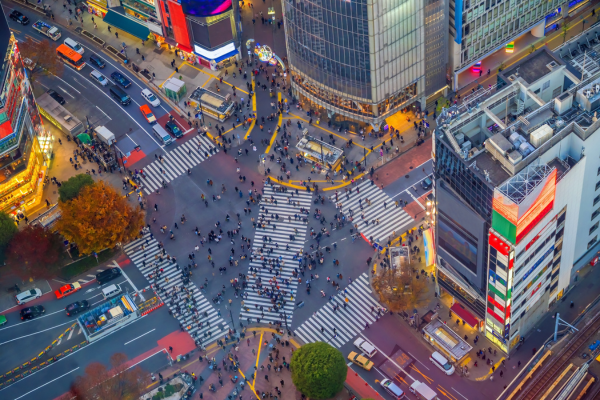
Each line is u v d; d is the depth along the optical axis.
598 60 178.38
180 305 191.00
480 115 164.12
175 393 176.25
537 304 175.62
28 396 180.00
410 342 180.75
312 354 167.00
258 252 198.00
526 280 166.00
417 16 199.62
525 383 171.00
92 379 173.38
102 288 195.75
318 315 186.62
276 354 180.75
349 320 185.25
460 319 181.88
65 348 186.50
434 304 185.38
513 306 167.25
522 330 176.75
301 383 167.75
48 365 184.25
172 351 183.75
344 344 182.12
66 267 199.25
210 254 198.75
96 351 185.62
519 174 152.12
